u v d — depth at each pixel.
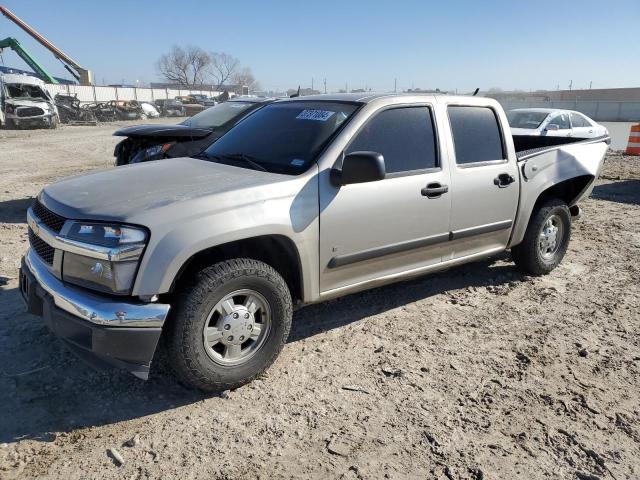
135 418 3.25
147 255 3.05
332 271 3.92
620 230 7.91
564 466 2.94
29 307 3.52
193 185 3.50
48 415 3.23
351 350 4.14
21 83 27.47
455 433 3.19
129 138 8.77
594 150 6.09
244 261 3.41
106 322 3.02
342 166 3.68
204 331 3.30
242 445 3.04
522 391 3.64
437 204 4.41
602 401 3.55
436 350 4.18
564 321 4.75
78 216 3.19
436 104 4.54
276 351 3.67
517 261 5.71
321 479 2.80
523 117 14.45
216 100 49.84
